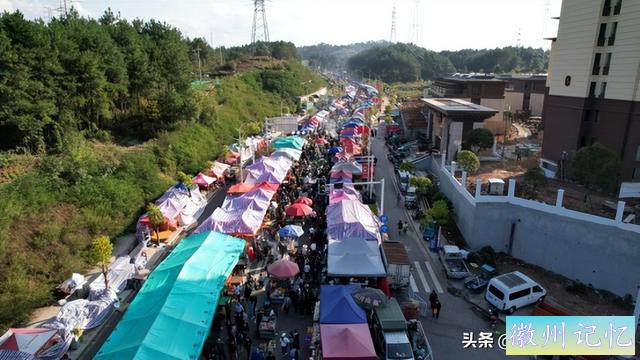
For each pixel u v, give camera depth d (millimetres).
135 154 37281
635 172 32812
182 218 30531
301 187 37281
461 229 30438
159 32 63344
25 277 22047
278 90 94000
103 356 14320
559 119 38219
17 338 16453
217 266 20141
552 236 25562
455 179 32750
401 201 37188
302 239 28359
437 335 19859
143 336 14734
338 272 21125
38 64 32875
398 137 61438
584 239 24250
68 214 27000
